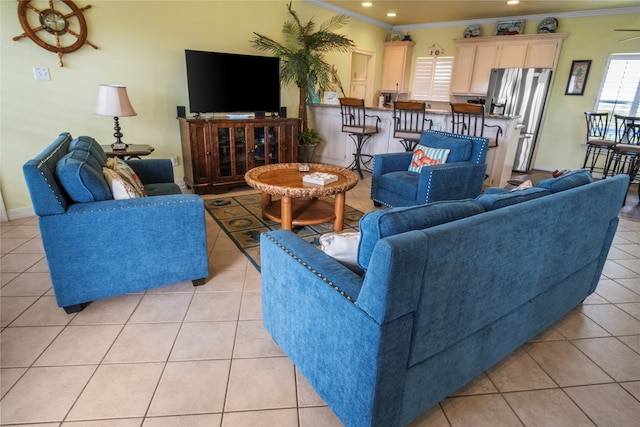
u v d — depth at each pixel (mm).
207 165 4090
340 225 3148
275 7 4848
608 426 1392
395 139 5176
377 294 967
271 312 1623
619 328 2016
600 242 1984
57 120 3355
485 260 1195
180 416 1366
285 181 2902
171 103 4137
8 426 1302
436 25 6832
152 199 1989
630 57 5281
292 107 5617
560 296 1818
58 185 1809
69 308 1934
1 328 1827
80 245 1828
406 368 1134
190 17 4062
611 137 5621
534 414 1433
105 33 3482
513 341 1605
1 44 2938
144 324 1892
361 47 6648
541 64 5812
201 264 2205
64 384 1493
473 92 6562
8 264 2467
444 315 1157
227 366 1623
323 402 1452
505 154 4414
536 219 1344
